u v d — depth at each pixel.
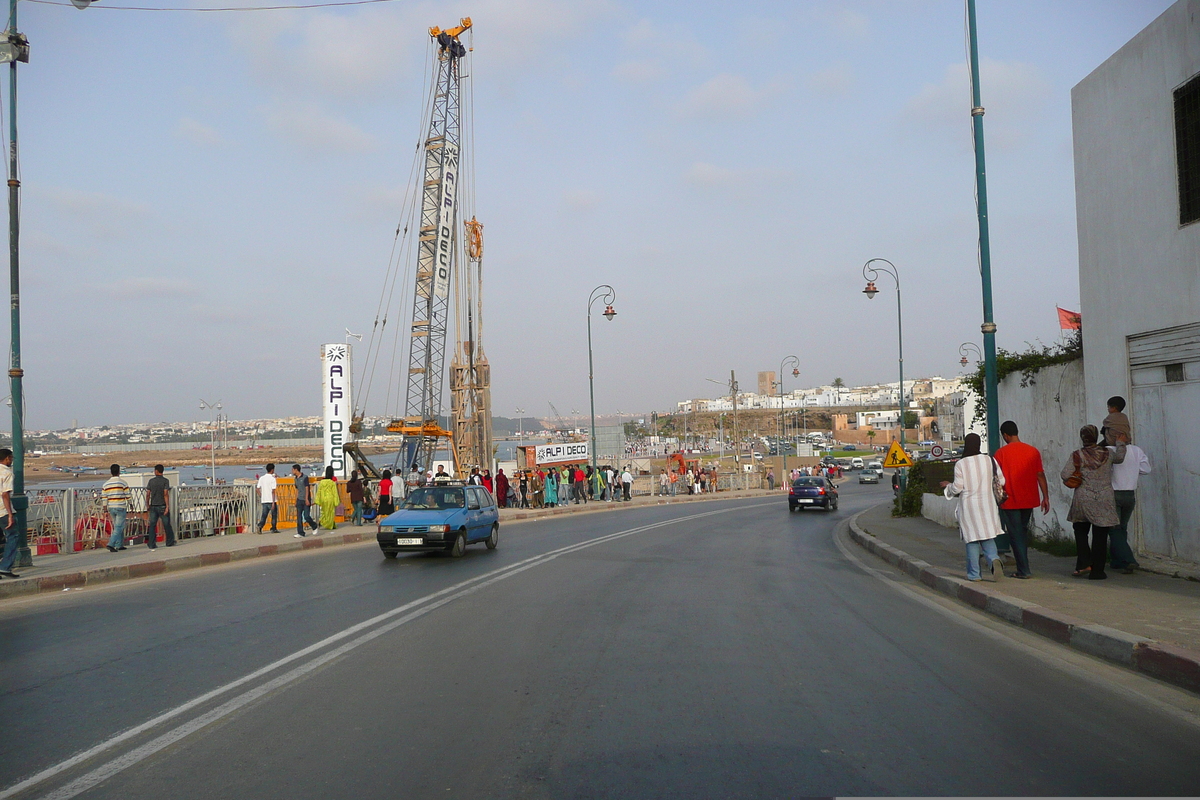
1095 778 4.31
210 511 21.59
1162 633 7.05
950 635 8.04
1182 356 10.07
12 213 15.05
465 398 76.38
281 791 4.18
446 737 5.02
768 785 4.22
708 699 5.79
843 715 5.41
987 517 10.48
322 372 46.44
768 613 9.32
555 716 5.41
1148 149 10.58
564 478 40.25
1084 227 12.19
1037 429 14.60
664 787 4.20
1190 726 5.18
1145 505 10.95
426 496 17.41
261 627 8.77
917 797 4.07
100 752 4.80
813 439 155.62
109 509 17.28
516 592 11.09
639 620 8.88
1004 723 5.23
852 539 20.56
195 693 6.09
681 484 58.97
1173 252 10.14
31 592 12.41
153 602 10.91
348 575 13.63
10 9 14.87
